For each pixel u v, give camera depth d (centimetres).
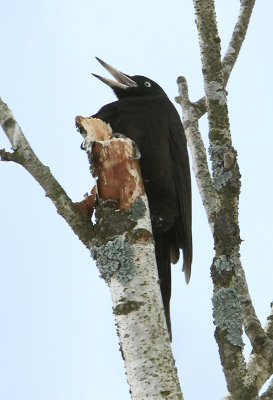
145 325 711
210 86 904
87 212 834
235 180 820
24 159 834
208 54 927
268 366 854
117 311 728
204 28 940
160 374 682
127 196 815
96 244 790
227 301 758
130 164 837
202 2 953
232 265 770
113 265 757
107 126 950
